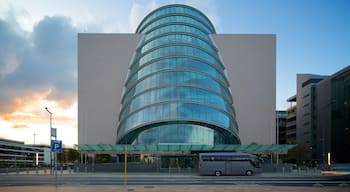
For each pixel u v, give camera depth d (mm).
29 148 153250
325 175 46469
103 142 75812
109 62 78188
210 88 67625
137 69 73062
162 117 62875
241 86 77125
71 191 25281
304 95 129875
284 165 56938
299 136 132875
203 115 63719
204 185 30062
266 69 77625
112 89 77438
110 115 76625
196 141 62156
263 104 76688
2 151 131250
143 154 59719
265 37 78375
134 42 78938
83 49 78312
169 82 67125
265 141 75562
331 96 112000
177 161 58438
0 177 44062
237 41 78375
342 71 106312
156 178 41031
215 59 74688
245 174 47375
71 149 129625
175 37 74750
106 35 78688
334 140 108875
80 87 77375
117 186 29000
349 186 29453
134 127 63625
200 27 78625
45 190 25891
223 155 47875
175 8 82562
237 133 69312
